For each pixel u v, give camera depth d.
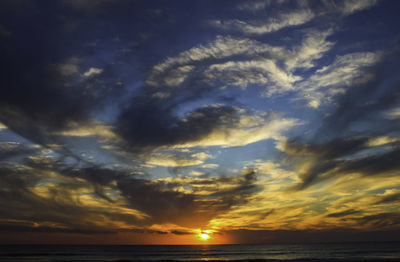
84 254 95.44
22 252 105.94
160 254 101.00
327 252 97.06
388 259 62.72
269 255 90.25
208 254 101.06
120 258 77.69
